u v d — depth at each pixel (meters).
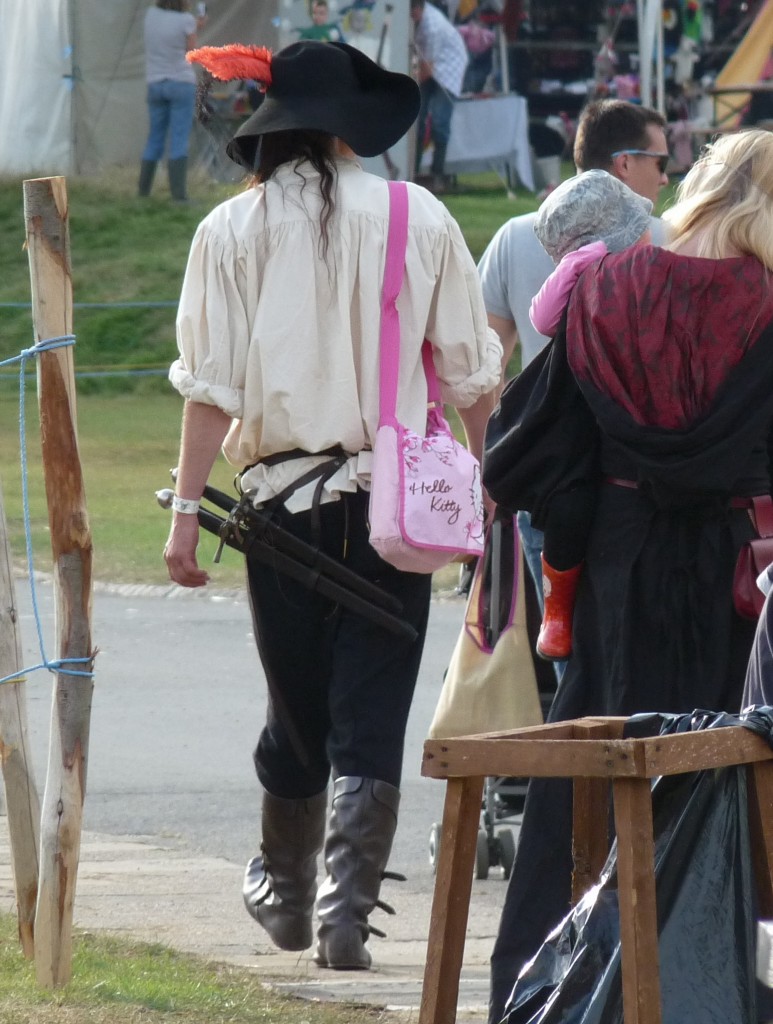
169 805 27.33
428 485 16.56
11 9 89.12
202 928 19.88
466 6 81.75
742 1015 10.79
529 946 14.27
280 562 16.78
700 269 14.22
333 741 17.20
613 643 14.52
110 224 85.81
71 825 14.70
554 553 14.81
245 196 16.75
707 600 14.34
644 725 11.47
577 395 14.72
